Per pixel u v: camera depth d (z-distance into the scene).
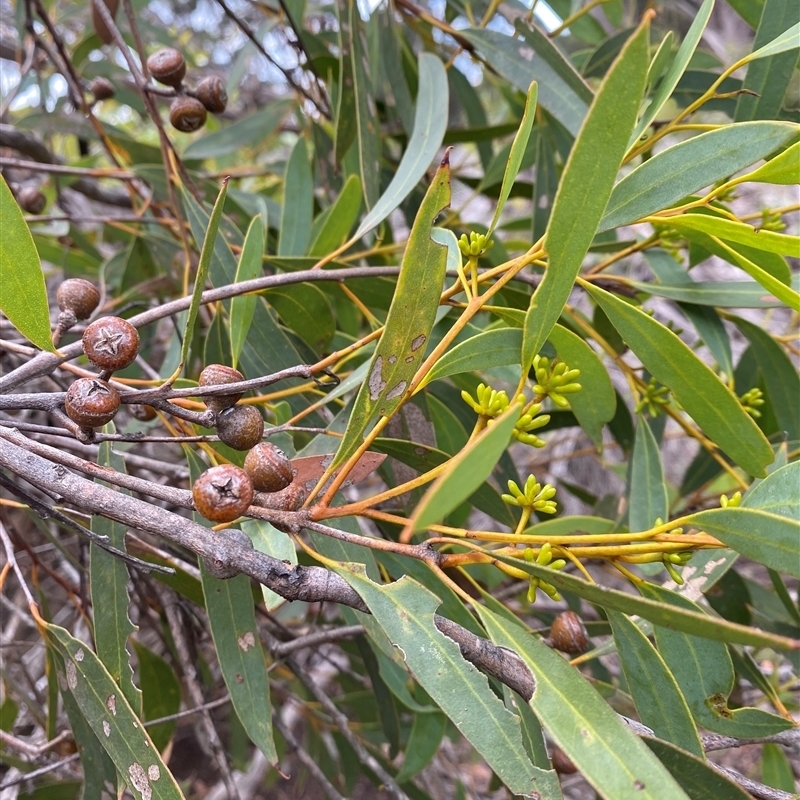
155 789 0.19
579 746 0.15
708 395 0.21
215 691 0.48
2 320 0.26
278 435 0.25
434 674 0.16
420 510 0.11
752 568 0.64
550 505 0.18
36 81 0.53
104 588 0.23
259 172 0.60
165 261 0.43
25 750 0.29
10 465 0.17
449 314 0.30
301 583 0.17
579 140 0.15
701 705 0.22
